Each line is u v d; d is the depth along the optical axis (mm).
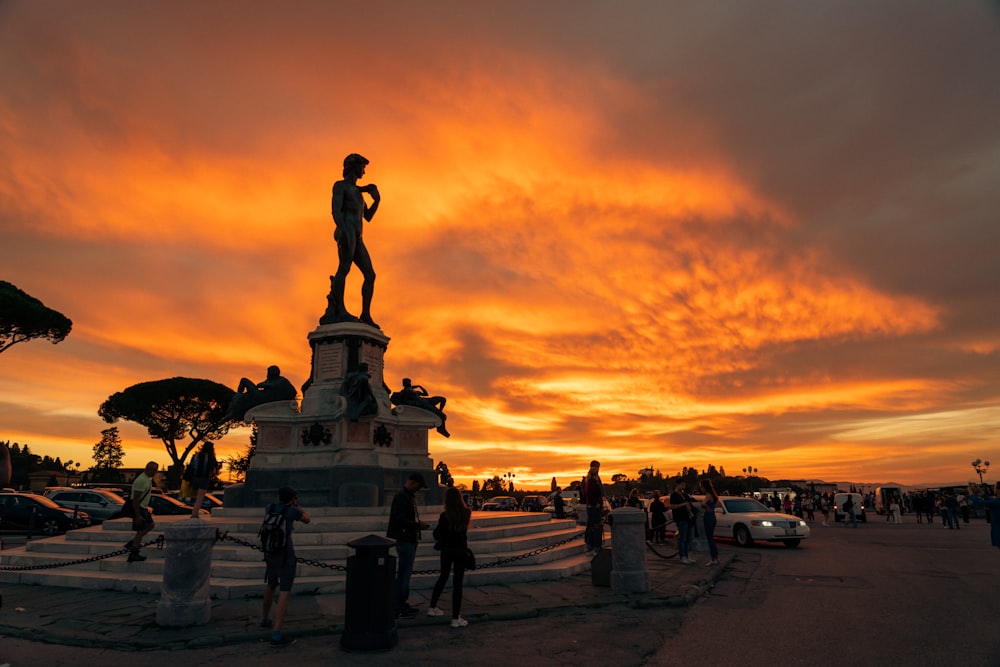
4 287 34719
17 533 22047
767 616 7977
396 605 7715
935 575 11703
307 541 10727
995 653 6148
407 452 15406
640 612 8227
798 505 34344
